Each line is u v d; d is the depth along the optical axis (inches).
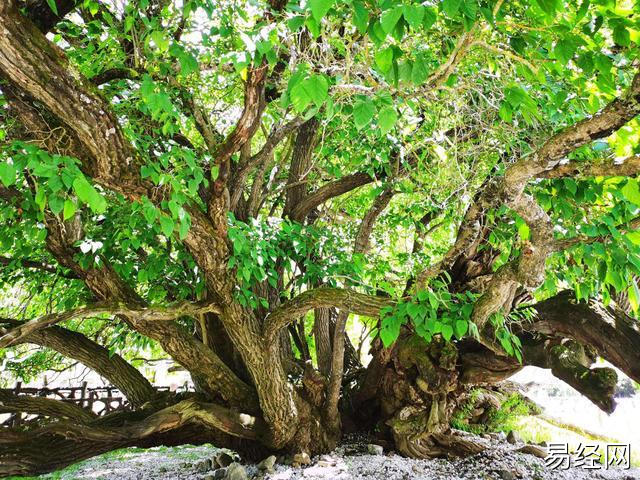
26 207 137.8
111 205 161.5
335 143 217.0
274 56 89.1
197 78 148.6
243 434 192.1
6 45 82.8
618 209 101.9
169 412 182.2
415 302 129.4
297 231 203.8
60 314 140.4
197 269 176.2
